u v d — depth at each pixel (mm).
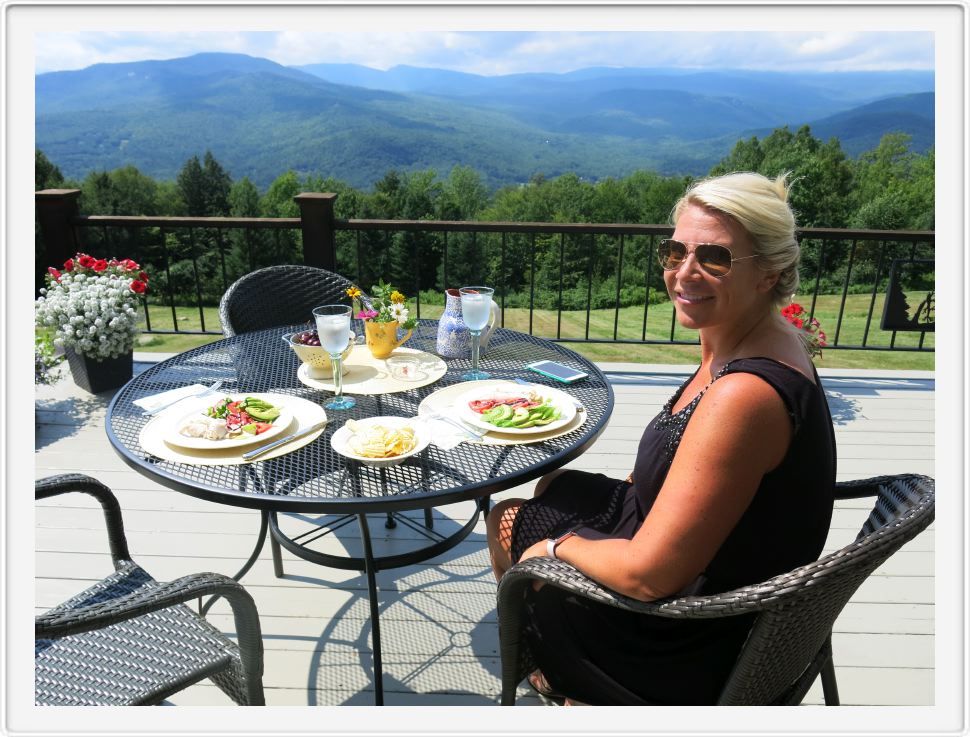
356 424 1372
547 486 1485
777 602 867
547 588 1233
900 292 3828
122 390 1618
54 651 1223
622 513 1307
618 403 3396
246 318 2416
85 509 2355
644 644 1100
